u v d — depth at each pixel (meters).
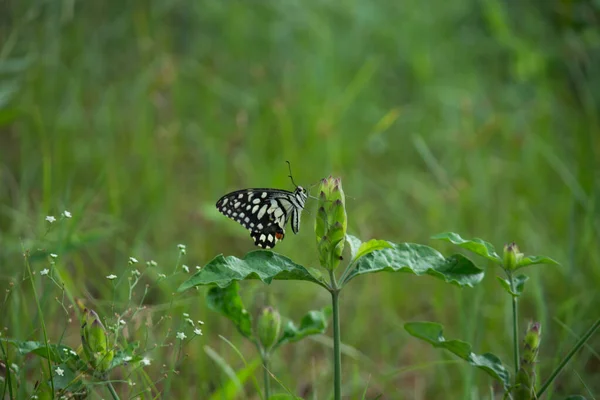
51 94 8.42
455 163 8.36
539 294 5.36
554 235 6.98
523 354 3.63
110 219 6.51
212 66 9.88
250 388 5.16
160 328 5.51
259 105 8.91
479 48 10.34
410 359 5.80
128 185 7.45
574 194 6.84
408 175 8.30
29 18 7.45
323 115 8.38
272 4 10.19
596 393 5.04
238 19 10.23
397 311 6.29
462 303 5.54
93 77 9.42
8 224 6.76
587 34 8.59
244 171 8.05
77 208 6.00
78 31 9.61
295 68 9.55
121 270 6.10
